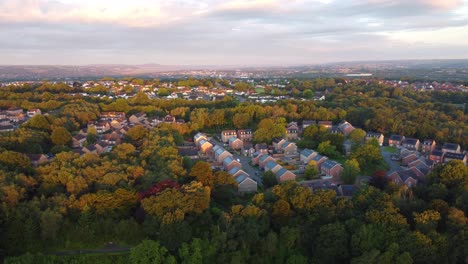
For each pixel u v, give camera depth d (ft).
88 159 487.61
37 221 359.66
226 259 352.28
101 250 362.94
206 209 401.70
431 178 475.72
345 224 367.66
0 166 430.20
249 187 510.99
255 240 363.97
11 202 366.02
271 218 391.24
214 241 354.95
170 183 415.85
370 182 519.19
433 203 385.70
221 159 634.84
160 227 357.82
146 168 493.77
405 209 388.37
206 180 464.65
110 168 458.91
